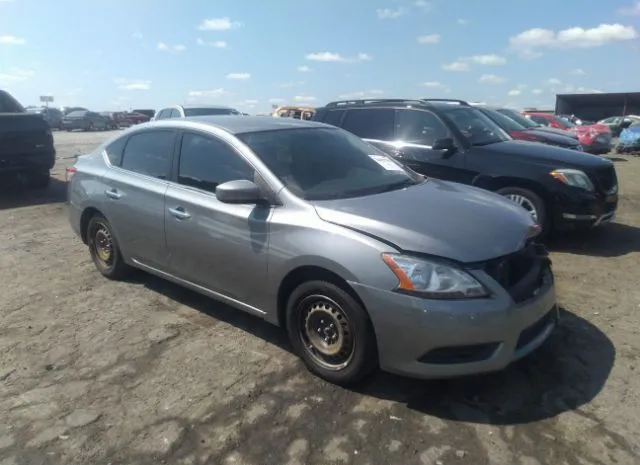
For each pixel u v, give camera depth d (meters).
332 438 3.02
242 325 4.46
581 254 6.39
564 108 54.12
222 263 4.09
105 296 5.12
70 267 6.00
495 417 3.19
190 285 4.52
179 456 2.90
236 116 5.04
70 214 5.79
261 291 3.86
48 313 4.75
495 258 3.24
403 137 7.45
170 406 3.35
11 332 4.39
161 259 4.70
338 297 3.37
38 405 3.37
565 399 3.36
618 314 4.60
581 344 4.05
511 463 2.81
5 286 5.43
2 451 2.95
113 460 2.87
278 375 3.68
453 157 7.01
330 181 4.06
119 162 5.21
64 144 25.33
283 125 4.70
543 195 6.58
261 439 3.03
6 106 10.45
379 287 3.18
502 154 6.76
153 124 5.01
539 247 3.80
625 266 5.93
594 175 6.45
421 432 3.07
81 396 3.46
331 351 3.51
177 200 4.41
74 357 3.97
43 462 2.86
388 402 3.35
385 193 3.99
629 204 9.57
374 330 3.25
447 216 3.55
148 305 4.90
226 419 3.21
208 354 3.98
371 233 3.32
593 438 2.99
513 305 3.18
